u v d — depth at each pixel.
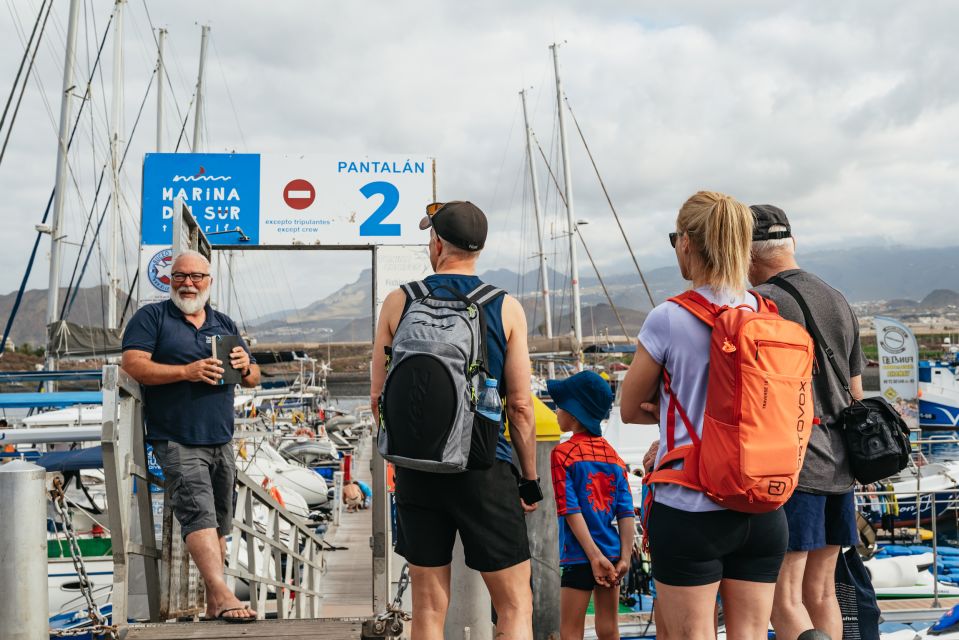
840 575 3.91
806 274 3.52
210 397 4.45
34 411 16.53
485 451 2.82
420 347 2.81
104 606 8.30
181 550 4.80
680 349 2.84
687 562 2.77
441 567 3.01
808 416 2.70
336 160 11.13
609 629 4.48
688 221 2.99
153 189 10.93
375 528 4.96
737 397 2.64
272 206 11.04
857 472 3.37
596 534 4.39
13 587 3.22
